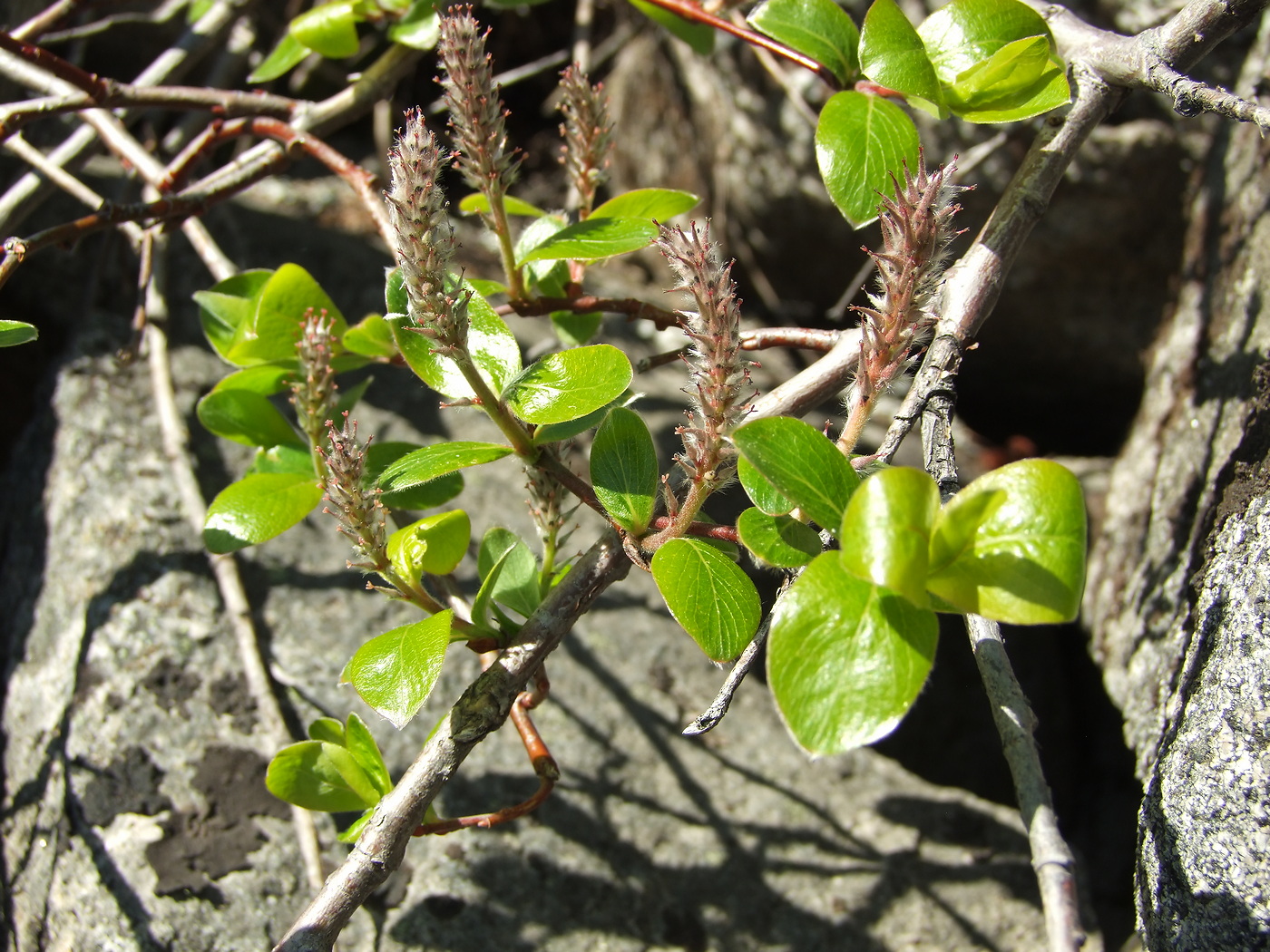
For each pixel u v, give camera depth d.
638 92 0.56
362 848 0.21
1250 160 0.37
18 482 0.38
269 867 0.30
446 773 0.22
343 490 0.22
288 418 0.39
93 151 0.38
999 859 0.34
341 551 0.37
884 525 0.18
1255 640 0.23
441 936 0.30
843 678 0.18
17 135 0.34
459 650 0.36
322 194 0.55
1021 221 0.26
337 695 0.34
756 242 0.54
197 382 0.40
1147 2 0.39
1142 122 0.41
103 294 0.42
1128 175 0.42
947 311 0.25
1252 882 0.22
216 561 0.35
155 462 0.37
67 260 0.42
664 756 0.35
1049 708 0.42
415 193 0.20
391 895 0.31
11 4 0.43
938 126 0.44
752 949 0.31
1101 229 0.43
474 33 0.25
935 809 0.35
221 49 0.49
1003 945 0.32
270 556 0.36
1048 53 0.25
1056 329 0.47
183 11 0.51
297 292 0.27
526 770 0.34
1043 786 0.19
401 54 0.35
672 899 0.32
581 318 0.30
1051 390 0.51
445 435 0.42
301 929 0.21
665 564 0.21
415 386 0.44
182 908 0.29
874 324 0.20
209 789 0.31
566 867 0.32
